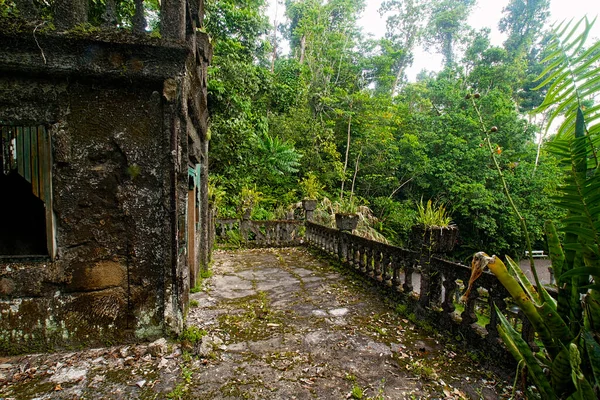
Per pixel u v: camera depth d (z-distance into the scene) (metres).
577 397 1.27
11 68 2.69
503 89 19.22
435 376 2.63
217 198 10.35
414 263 4.04
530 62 23.56
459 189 14.59
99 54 2.79
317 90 17.61
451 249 3.71
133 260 3.04
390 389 2.47
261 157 13.55
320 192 15.16
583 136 1.25
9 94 2.76
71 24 2.78
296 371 2.71
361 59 20.00
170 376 2.59
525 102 22.28
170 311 3.11
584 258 1.34
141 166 3.03
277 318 3.87
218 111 10.80
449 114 17.12
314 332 3.49
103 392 2.38
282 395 2.39
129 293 3.04
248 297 4.64
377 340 3.31
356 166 16.62
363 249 5.41
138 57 2.87
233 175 11.99
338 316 3.96
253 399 2.33
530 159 14.91
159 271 3.10
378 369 2.76
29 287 2.84
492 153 1.79
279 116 15.80
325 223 11.95
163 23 3.02
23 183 3.26
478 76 19.94
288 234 8.91
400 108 18.78
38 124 2.83
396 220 15.45
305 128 15.68
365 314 4.03
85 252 2.95
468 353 2.97
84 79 2.88
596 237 1.26
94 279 2.96
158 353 2.87
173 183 3.06
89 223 2.95
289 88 15.33
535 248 15.34
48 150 2.85
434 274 3.65
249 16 11.08
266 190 13.28
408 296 4.04
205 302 4.40
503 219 13.98
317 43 18.64
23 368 2.63
